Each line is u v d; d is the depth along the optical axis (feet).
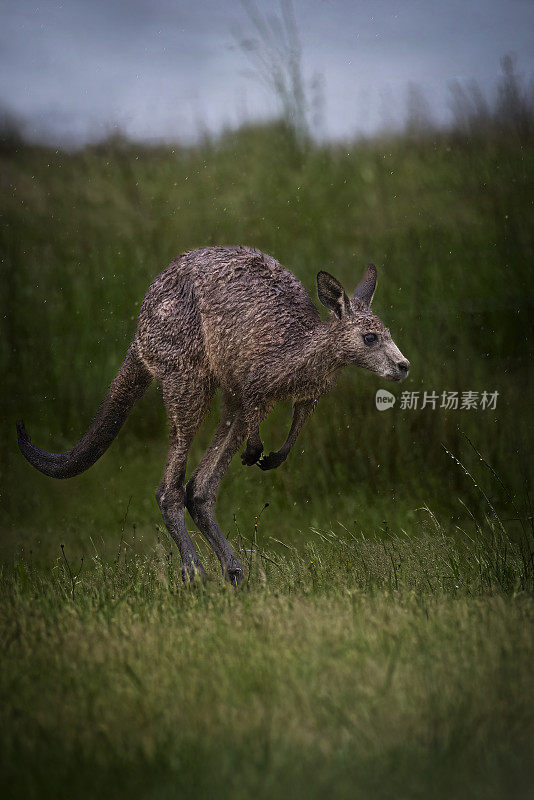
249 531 100.32
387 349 68.18
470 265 130.52
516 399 115.03
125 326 130.41
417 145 149.18
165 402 73.05
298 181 146.00
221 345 70.69
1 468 115.65
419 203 139.33
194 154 152.66
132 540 97.91
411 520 101.55
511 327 122.72
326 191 144.36
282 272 72.13
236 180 147.33
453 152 146.41
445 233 134.10
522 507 96.17
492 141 145.38
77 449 78.64
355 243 134.41
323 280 68.64
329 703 42.24
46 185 144.77
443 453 111.34
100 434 78.13
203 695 43.70
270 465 75.36
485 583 68.28
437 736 39.06
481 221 135.64
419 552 79.92
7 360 128.16
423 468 110.52
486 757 37.88
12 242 136.46
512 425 111.65
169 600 62.85
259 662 47.24
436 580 71.26
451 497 106.22
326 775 36.42
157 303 72.59
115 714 42.19
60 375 126.93
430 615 56.29
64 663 48.85
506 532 84.89
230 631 52.47
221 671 46.39
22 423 79.71
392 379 68.44
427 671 45.96
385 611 56.70
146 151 152.66
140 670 47.42
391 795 35.65
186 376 71.72
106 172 148.25
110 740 39.47
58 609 61.41
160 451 119.65
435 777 36.50
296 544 95.61
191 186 146.92
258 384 69.92
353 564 77.51
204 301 70.85
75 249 137.49
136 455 118.83
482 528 94.38
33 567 87.81
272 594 63.36
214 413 118.42
